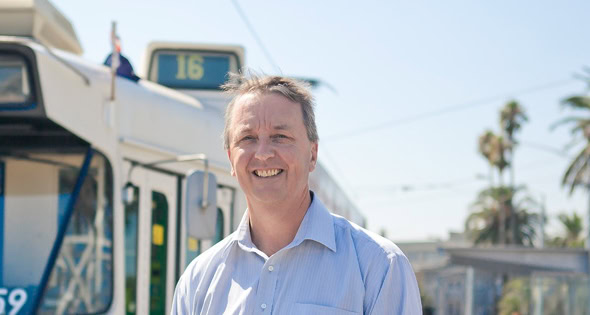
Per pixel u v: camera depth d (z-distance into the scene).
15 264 3.95
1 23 4.80
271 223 2.51
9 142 4.09
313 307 2.38
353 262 2.42
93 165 4.21
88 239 4.15
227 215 5.71
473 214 59.38
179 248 5.06
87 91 4.23
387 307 2.39
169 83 6.29
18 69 3.97
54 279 3.98
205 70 6.39
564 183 33.44
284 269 2.44
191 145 5.28
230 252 2.57
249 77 2.57
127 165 4.54
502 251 28.41
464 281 61.03
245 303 2.45
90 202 4.18
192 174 4.43
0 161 4.05
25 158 4.08
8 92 3.97
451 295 66.75
